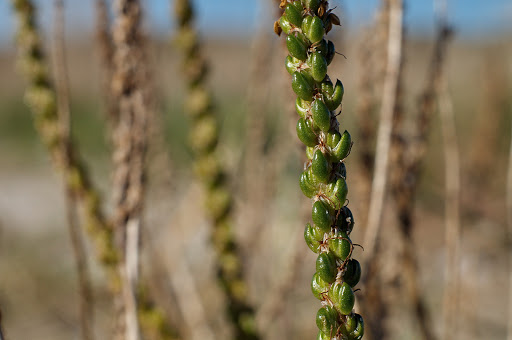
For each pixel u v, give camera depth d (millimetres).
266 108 452
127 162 261
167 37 405
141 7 261
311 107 164
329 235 167
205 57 349
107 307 510
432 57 293
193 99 349
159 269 419
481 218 583
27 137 2098
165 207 462
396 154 284
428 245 667
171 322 386
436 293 592
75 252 318
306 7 163
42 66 312
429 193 645
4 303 708
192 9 342
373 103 314
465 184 588
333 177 166
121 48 258
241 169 483
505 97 587
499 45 581
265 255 493
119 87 260
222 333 464
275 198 485
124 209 262
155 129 423
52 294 740
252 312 351
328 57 164
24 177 1611
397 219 296
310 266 583
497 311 587
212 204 350
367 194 319
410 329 443
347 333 168
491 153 587
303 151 266
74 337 658
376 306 289
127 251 261
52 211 1151
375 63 301
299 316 581
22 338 654
